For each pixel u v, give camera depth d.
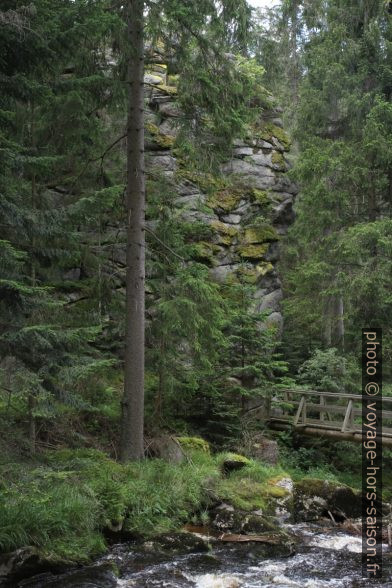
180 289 12.35
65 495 8.44
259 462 12.30
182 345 13.71
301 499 11.11
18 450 8.72
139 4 11.05
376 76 17.44
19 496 7.43
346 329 17.12
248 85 12.52
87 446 11.38
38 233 8.66
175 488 9.96
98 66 11.20
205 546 8.69
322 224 16.53
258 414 14.95
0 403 10.85
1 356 8.12
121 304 12.66
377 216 16.94
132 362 11.45
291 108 24.23
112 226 13.97
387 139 16.02
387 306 15.50
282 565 8.30
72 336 8.45
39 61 8.47
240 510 9.93
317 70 18.28
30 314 9.54
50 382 8.56
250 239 17.22
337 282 15.91
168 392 12.71
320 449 15.03
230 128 12.24
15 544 7.21
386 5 17.42
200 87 11.85
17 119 9.73
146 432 12.41
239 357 14.19
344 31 17.59
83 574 7.35
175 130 16.75
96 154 12.76
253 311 16.14
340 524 10.69
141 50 11.62
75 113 10.67
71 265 13.48
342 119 18.28
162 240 12.98
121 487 9.38
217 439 13.43
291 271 20.69
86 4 8.98
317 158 16.38
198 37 11.62
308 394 15.00
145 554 8.27
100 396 12.43
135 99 11.73
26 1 7.89
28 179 10.85
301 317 19.52
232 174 17.67
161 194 13.38
